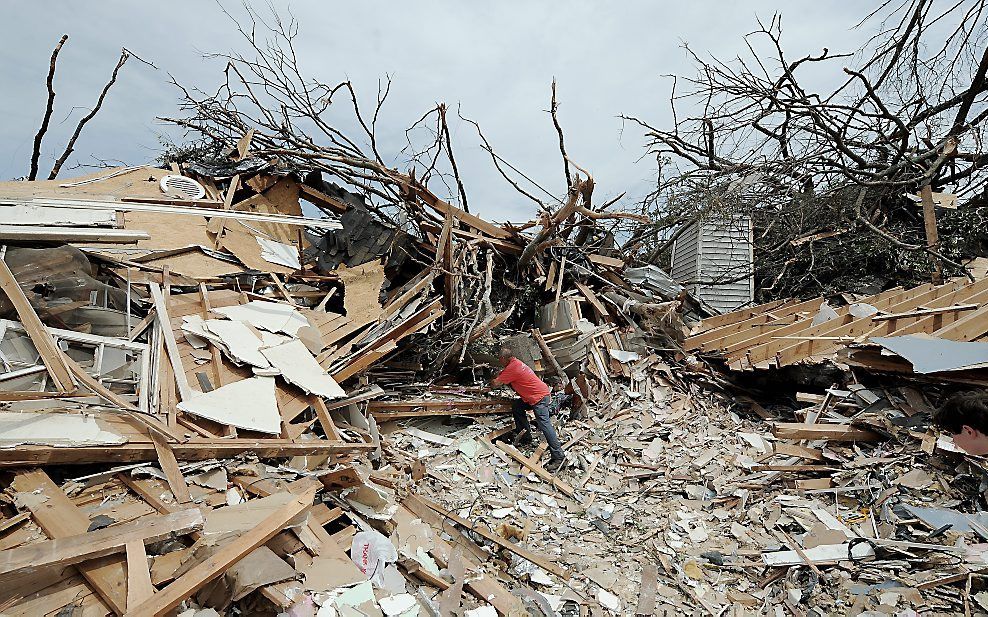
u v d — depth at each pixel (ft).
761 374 24.03
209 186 24.81
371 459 17.17
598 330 26.53
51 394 11.18
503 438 22.18
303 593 9.01
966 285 23.44
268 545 9.78
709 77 35.70
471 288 27.30
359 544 11.32
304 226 23.67
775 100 34.06
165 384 13.32
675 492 18.08
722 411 23.24
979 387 17.39
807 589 12.69
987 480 14.34
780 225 36.11
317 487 12.07
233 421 13.00
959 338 19.86
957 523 13.47
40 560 7.30
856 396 19.88
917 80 29.07
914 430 17.26
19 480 9.27
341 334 20.24
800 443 18.93
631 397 24.38
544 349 24.09
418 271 27.68
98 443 10.11
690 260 38.37
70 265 14.76
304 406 15.64
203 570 8.02
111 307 15.42
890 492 15.37
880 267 32.22
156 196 22.18
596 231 34.91
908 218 34.94
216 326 16.30
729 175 35.65
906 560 12.99
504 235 29.84
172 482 10.44
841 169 33.45
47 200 17.76
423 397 22.58
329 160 28.45
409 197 27.86
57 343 12.60
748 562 14.05
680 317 28.45
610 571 13.94
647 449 20.85
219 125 28.43
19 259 14.02
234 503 10.84
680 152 39.04
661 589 13.20
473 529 14.10
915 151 31.99
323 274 23.57
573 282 30.37
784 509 15.90
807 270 33.17
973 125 28.91
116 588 7.53
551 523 16.35
